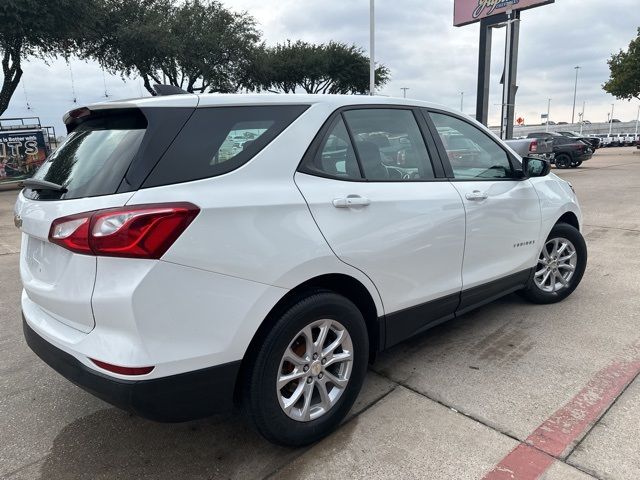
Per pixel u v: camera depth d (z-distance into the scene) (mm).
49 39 19531
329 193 2547
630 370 3244
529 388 3086
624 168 20438
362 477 2373
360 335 2703
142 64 24766
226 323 2168
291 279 2344
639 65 30516
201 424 2869
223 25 26531
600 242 6914
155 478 2432
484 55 25031
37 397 3213
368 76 32250
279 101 2549
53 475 2477
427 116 3318
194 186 2145
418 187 3047
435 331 4023
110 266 2006
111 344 2025
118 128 2371
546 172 3830
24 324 2645
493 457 2463
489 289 3656
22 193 2795
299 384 2514
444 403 2957
